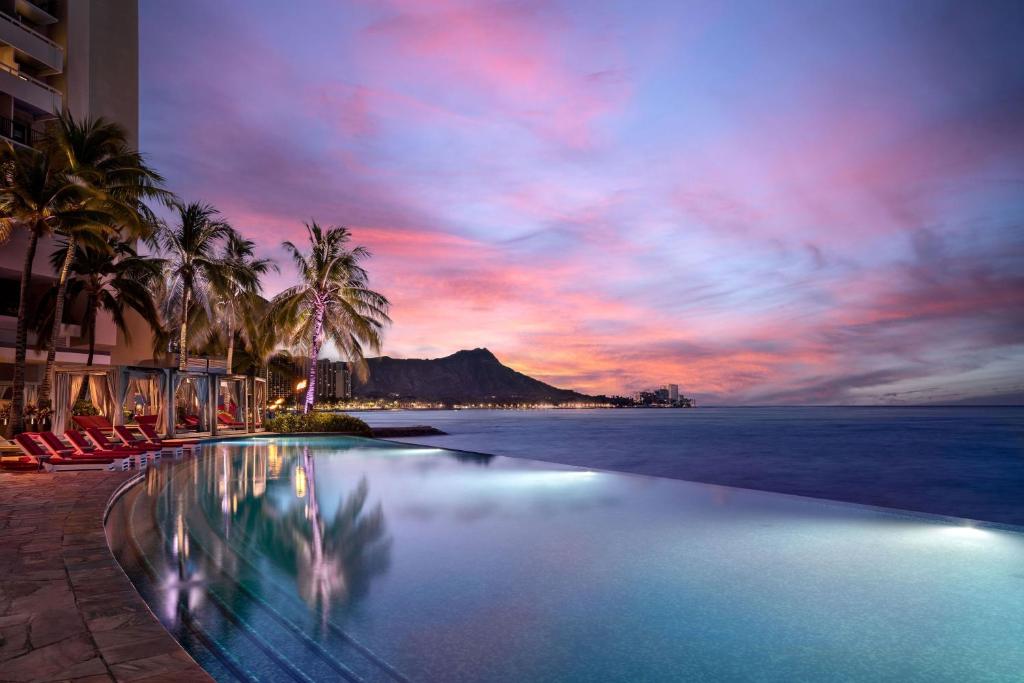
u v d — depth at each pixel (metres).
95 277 29.61
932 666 4.34
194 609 5.32
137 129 39.59
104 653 3.68
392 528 8.90
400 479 14.53
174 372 24.47
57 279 30.23
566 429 69.25
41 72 34.47
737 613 5.40
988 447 38.84
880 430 65.75
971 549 7.82
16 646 3.78
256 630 4.87
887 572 6.73
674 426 81.62
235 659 4.34
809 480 21.62
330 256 33.84
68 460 13.56
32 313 32.56
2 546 6.31
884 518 9.85
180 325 33.81
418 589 5.99
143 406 32.03
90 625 4.13
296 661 4.31
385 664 4.29
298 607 5.42
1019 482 21.02
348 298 34.38
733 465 26.53
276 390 49.56
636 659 4.42
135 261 29.89
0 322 30.19
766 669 4.29
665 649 4.61
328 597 5.71
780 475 23.02
